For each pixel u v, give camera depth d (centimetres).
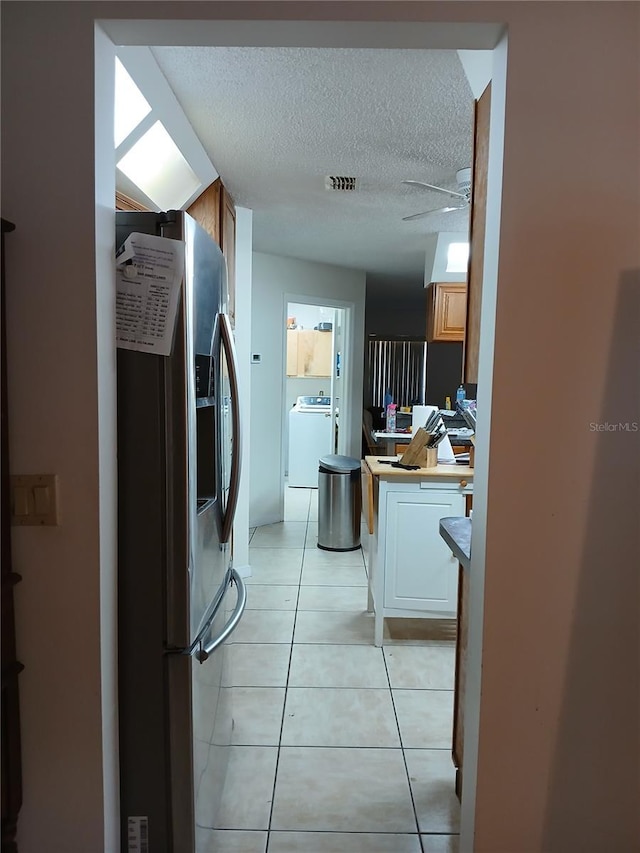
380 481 265
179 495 126
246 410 348
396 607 268
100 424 117
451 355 787
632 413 115
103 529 119
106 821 123
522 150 111
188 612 129
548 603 118
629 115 110
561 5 109
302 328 682
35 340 115
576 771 121
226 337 150
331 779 180
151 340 124
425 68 175
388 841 158
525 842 122
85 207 112
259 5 108
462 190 271
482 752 121
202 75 182
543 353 114
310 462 636
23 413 116
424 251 441
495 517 117
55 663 120
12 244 113
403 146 237
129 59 160
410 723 210
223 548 163
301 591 337
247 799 171
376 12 108
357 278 530
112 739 126
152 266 124
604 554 117
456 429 413
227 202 291
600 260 112
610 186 111
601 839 123
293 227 370
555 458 115
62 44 110
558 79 110
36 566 118
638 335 114
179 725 131
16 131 112
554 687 120
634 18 109
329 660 255
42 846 122
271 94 194
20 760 121
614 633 119
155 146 211
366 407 714
